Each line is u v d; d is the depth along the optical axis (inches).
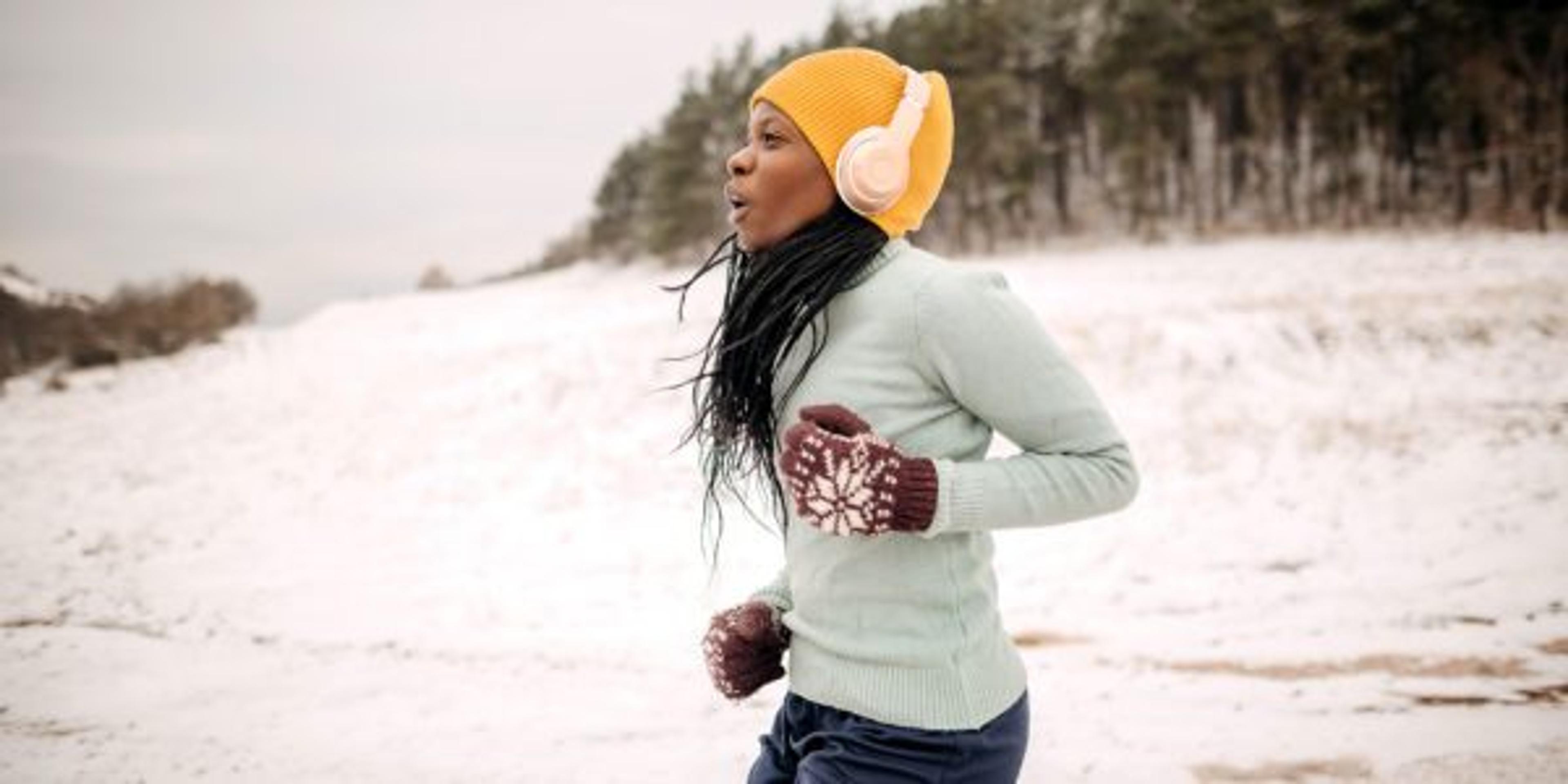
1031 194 1828.2
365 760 162.4
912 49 1930.4
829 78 58.1
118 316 1776.6
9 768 163.6
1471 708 155.4
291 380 1007.6
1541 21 1401.3
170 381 1195.9
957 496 51.4
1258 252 1302.9
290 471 513.0
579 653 212.4
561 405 621.0
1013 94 1862.7
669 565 286.0
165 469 554.3
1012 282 1123.3
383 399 765.3
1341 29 1537.9
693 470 420.2
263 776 158.2
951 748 58.4
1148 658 188.1
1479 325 597.3
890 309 56.1
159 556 335.0
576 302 1585.9
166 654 225.0
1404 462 345.7
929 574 58.6
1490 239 1187.3
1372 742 145.8
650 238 2229.3
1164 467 368.8
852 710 60.1
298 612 257.9
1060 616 217.5
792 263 57.2
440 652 218.5
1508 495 294.2
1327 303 687.1
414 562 310.5
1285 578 233.8
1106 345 624.1
